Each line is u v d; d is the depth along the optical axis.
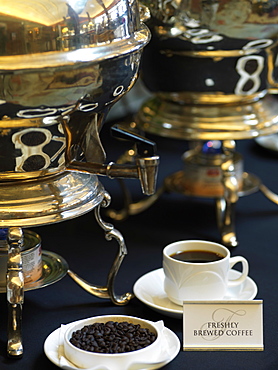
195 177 1.53
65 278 1.24
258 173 1.74
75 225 1.49
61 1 0.86
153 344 0.90
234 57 1.31
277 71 1.40
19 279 0.96
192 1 1.22
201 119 1.38
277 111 1.45
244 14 1.22
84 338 0.93
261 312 0.97
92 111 0.96
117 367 0.89
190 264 1.02
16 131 0.90
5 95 0.85
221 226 1.41
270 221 1.50
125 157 1.54
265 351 0.99
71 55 0.87
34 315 1.11
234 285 1.08
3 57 0.84
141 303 1.14
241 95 1.38
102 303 1.15
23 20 0.83
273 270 1.26
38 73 0.85
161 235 1.44
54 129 0.92
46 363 0.97
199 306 0.97
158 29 1.29
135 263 1.30
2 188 0.97
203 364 0.95
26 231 1.13
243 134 1.36
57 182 1.00
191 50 1.30
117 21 0.93
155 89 1.45
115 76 0.94
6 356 0.99
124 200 1.54
